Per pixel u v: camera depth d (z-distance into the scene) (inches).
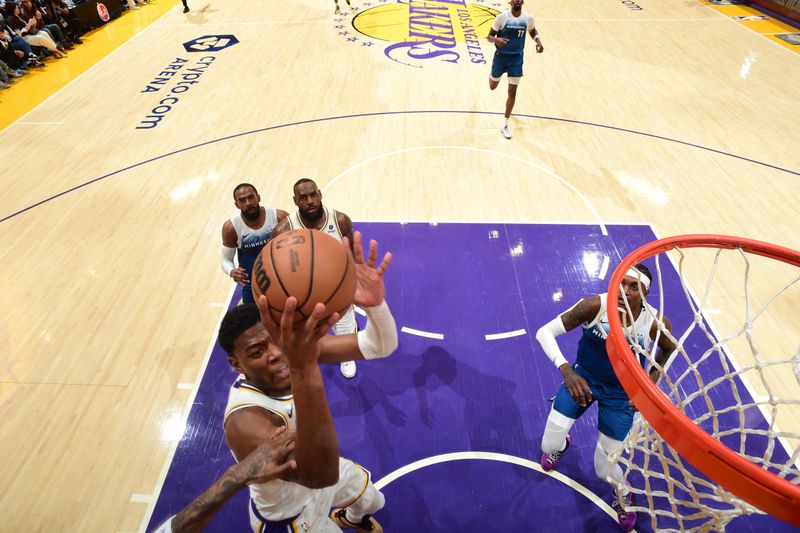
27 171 240.5
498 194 219.1
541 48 243.0
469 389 143.2
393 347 71.9
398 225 201.8
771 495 58.6
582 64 343.0
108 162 246.1
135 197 221.8
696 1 469.1
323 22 422.3
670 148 250.5
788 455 123.7
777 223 202.1
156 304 171.0
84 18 408.5
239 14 447.5
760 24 412.5
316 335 46.9
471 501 119.3
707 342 153.6
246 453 66.4
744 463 60.5
